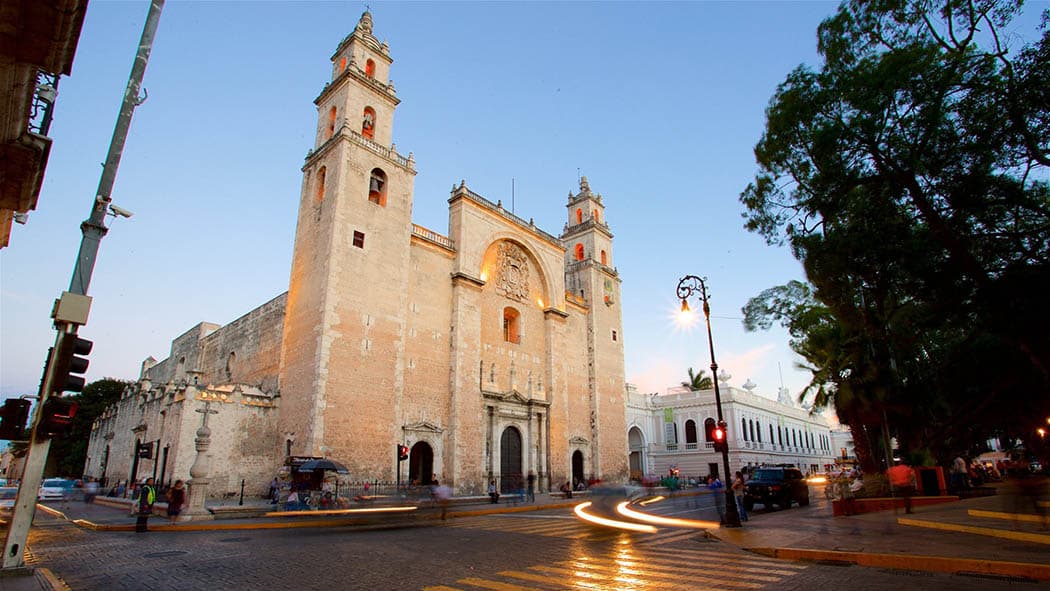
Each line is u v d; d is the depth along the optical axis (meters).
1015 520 16.17
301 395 34.62
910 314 21.86
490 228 49.06
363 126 42.81
